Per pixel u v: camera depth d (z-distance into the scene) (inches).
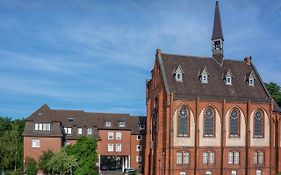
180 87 3011.8
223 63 3388.3
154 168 2970.0
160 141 2915.8
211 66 3309.5
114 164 4800.7
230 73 3233.3
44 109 3695.9
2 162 3307.1
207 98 3006.9
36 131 3543.3
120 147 4269.2
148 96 3361.2
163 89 2972.4
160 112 2957.7
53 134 3548.2
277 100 3873.0
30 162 3245.6
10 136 3508.9
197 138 2928.2
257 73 3422.7
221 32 3415.4
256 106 3144.7
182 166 2874.0
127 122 4375.0
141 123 4402.1
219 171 2972.4
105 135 4229.8
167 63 3142.2
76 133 4003.4
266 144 3147.1
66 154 3043.8
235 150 3043.8
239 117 3093.0
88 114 4293.8
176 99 2918.3
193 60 3280.0
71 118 4114.2
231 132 3058.6
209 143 2974.9
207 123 2994.6
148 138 3181.6
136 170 3878.0
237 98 3105.3
